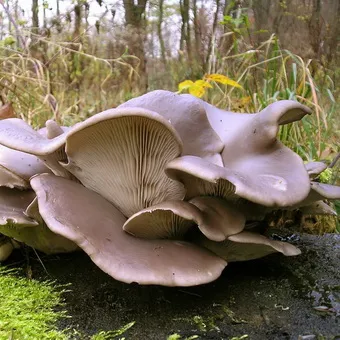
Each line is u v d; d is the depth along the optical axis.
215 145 0.33
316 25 1.11
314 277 0.32
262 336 0.26
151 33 1.51
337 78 0.99
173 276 0.26
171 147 0.28
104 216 0.30
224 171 0.27
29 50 0.87
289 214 0.48
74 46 1.02
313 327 0.27
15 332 0.25
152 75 1.43
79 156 0.30
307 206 0.38
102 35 1.21
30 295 0.29
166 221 0.30
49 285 0.31
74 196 0.30
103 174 0.31
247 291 0.30
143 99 0.34
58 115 0.79
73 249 0.34
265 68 0.79
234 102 0.74
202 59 1.06
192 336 0.26
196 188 0.31
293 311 0.28
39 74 0.79
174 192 0.31
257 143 0.32
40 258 0.35
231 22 0.83
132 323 0.27
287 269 0.33
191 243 0.31
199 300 0.29
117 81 1.17
